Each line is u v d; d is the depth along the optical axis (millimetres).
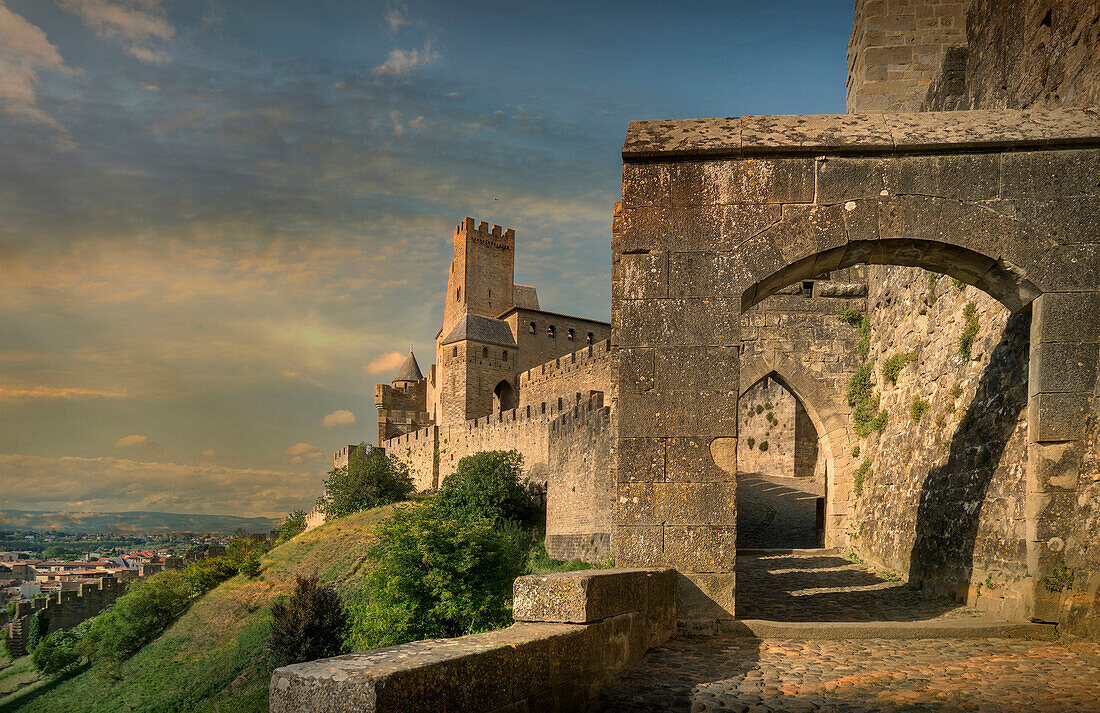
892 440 17000
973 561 11414
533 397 80000
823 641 8688
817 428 20500
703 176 9578
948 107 16359
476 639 5367
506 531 55031
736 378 9289
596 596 6648
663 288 9484
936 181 9328
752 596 12961
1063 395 9016
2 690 59500
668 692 6559
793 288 20703
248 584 57969
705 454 9242
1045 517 8977
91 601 85312
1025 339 11148
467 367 101688
